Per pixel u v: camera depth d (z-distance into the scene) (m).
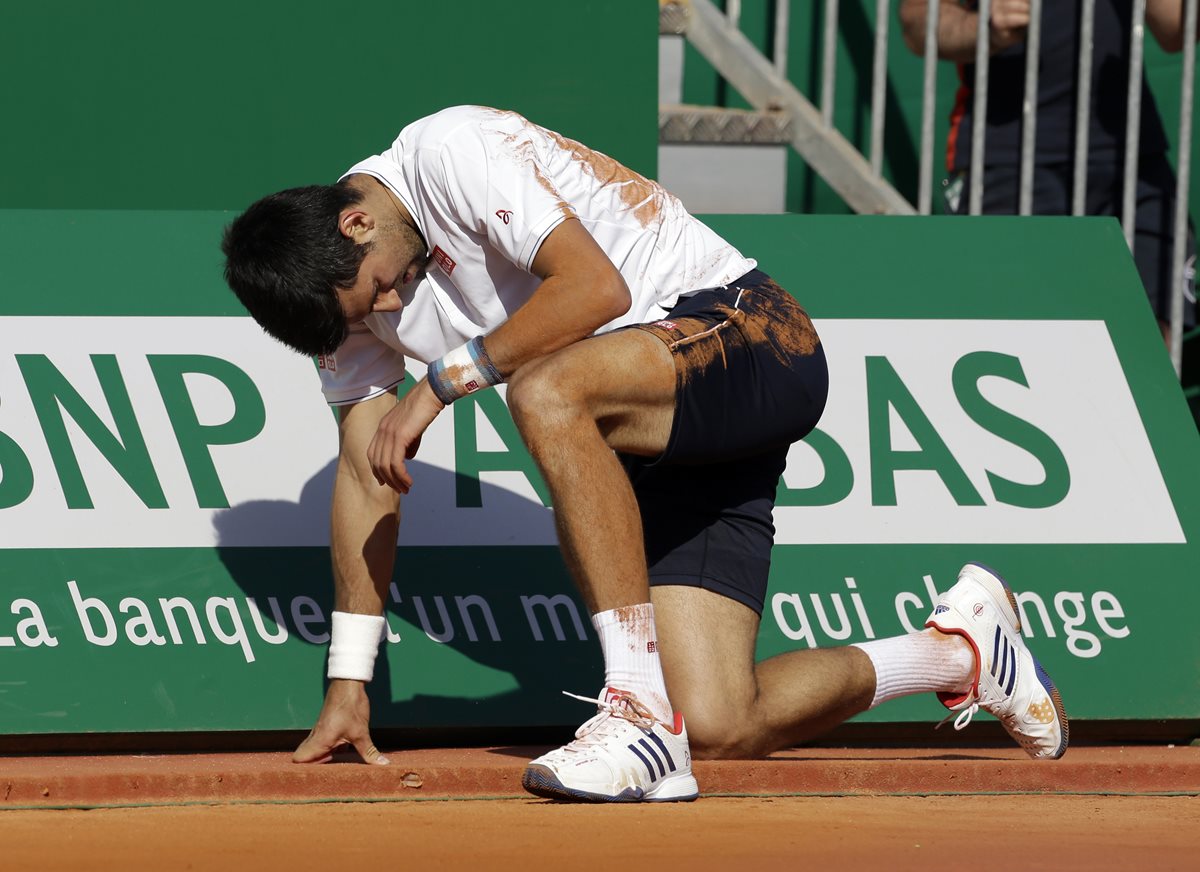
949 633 10.05
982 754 10.76
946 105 19.66
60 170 14.21
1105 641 11.57
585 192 8.97
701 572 9.52
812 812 8.12
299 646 11.07
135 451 11.45
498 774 8.73
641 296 9.09
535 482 11.70
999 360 12.34
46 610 10.96
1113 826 7.85
